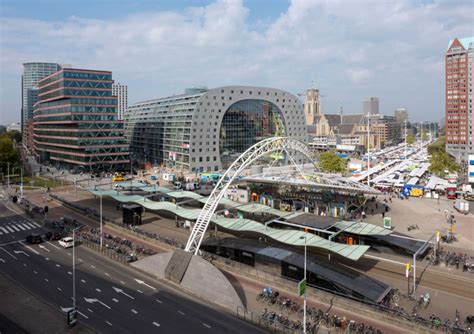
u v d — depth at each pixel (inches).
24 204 4402.1
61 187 5708.7
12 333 1668.3
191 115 6934.1
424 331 1651.1
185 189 5324.8
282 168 7352.4
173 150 7672.2
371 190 3420.3
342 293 1994.3
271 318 1756.9
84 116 7042.3
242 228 2913.4
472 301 1985.7
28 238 2979.8
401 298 2010.3
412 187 4968.0
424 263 2544.3
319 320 1764.3
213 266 2084.2
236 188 4950.8
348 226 2920.8
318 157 6815.9
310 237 2623.0
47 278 2285.9
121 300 2001.7
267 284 2224.4
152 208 3646.7
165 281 2260.1
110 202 4621.1
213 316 1836.9
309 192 4005.9
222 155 7273.6
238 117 7386.8
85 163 7007.9
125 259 2561.5
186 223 3417.8
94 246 2859.3
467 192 4852.4
